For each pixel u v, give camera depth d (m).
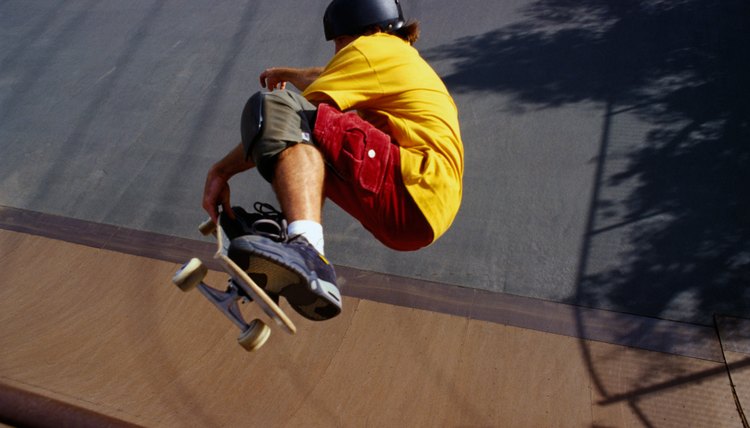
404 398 4.84
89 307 6.05
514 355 5.02
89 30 9.55
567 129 6.43
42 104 8.44
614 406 4.59
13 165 7.73
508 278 5.54
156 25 9.30
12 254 6.72
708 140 6.00
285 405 4.93
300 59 8.08
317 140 1.70
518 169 6.23
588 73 6.90
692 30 7.05
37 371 5.46
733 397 4.49
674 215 5.57
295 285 1.56
